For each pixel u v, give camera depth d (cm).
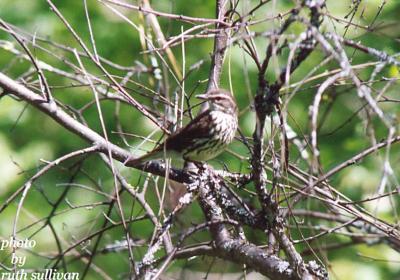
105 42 1938
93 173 1886
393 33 1237
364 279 1570
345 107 1727
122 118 1894
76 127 1062
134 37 1947
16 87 1060
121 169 1538
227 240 982
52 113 1060
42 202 1842
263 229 912
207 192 942
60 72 1213
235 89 1828
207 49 1834
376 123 1479
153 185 1367
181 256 1046
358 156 930
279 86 808
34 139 1952
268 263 921
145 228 1752
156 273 865
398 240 1005
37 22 1930
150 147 1639
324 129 1739
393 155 1480
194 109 1515
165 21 1805
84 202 1847
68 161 1911
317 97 693
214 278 1436
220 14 1046
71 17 1962
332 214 1306
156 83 1397
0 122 1961
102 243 1752
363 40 1500
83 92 1909
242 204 954
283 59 1510
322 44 721
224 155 1725
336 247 1252
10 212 1817
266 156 1082
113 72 1902
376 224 999
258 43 1739
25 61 1869
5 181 1850
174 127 1115
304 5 775
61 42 1908
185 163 1120
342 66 703
